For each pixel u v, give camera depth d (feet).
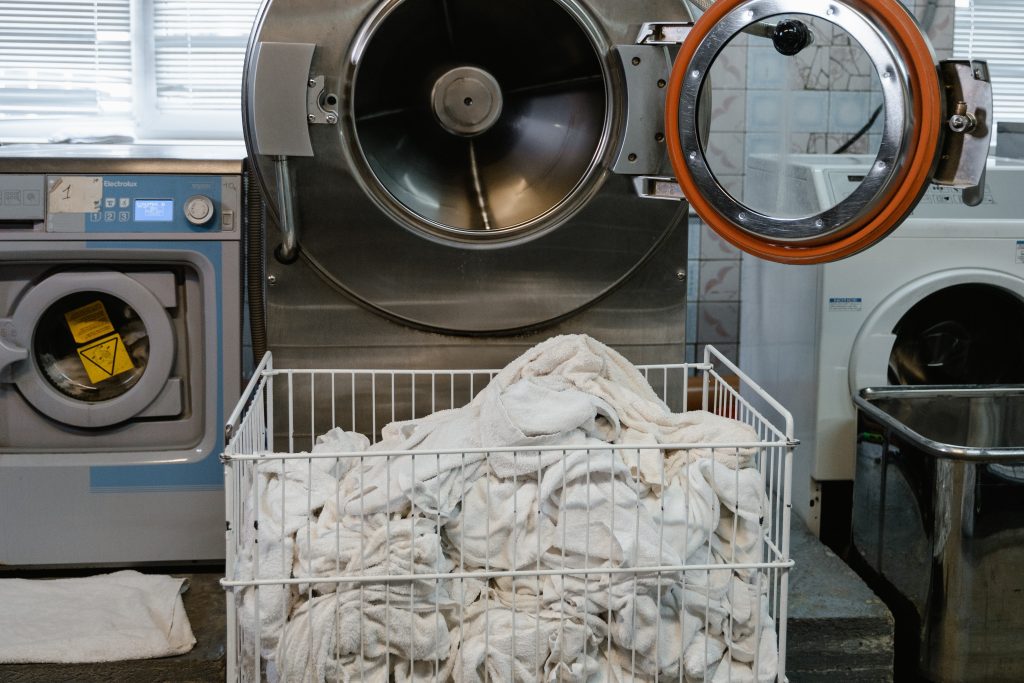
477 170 7.29
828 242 5.65
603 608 5.15
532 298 7.07
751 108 9.19
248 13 9.32
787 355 8.06
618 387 5.96
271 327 7.06
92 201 6.71
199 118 9.48
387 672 5.09
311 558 5.07
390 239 6.86
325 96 6.53
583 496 5.17
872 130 9.07
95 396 7.18
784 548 5.26
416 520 5.16
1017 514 6.34
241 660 5.27
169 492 7.08
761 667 5.32
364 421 7.23
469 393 7.25
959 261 7.32
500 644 5.08
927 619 6.58
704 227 9.66
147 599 6.79
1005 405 7.38
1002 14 9.87
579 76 7.09
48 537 7.09
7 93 9.22
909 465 6.70
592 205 6.92
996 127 8.66
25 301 6.83
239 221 6.81
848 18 5.29
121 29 9.25
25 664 6.11
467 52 7.09
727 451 5.49
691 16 6.68
